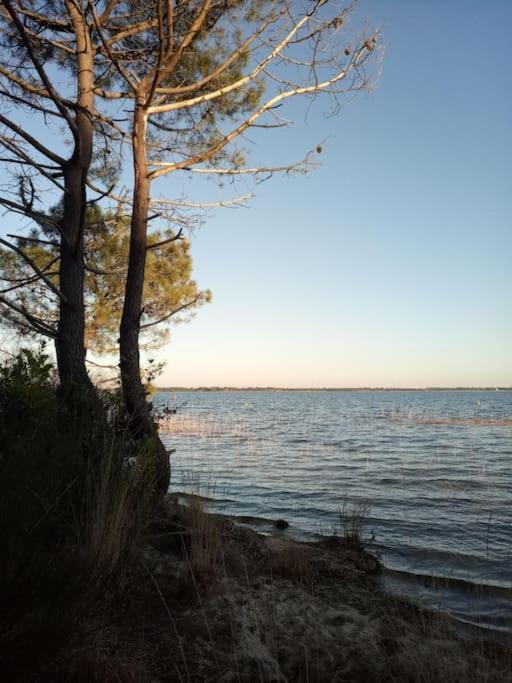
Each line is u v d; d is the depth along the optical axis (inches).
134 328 266.5
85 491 156.6
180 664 123.9
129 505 165.9
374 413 2699.3
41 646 93.4
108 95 293.0
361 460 805.9
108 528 146.6
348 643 143.6
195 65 297.6
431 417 2279.8
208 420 1948.8
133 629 136.3
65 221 261.7
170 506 233.6
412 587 231.5
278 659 134.0
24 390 177.8
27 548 106.0
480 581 242.4
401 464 751.7
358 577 211.0
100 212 396.5
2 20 277.9
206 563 177.9
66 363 248.8
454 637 162.1
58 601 99.7
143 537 170.7
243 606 159.2
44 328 259.0
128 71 285.0
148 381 262.1
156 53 301.9
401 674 129.2
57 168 261.9
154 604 151.6
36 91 257.1
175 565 177.8
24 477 119.8
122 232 419.2
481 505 449.4
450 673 129.1
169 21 241.0
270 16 265.3
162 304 438.3
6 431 145.3
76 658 108.4
